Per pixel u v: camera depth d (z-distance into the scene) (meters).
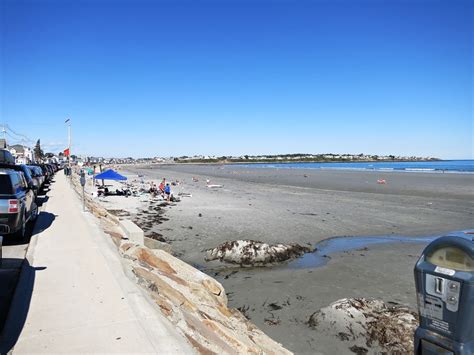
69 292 6.21
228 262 14.50
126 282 6.73
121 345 4.51
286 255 15.12
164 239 17.78
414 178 67.44
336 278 12.78
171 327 5.17
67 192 26.16
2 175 10.38
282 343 8.24
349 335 8.48
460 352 2.98
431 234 20.42
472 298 2.89
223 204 30.92
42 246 9.41
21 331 4.83
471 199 35.34
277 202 32.75
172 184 52.12
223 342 5.65
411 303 10.44
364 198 36.19
